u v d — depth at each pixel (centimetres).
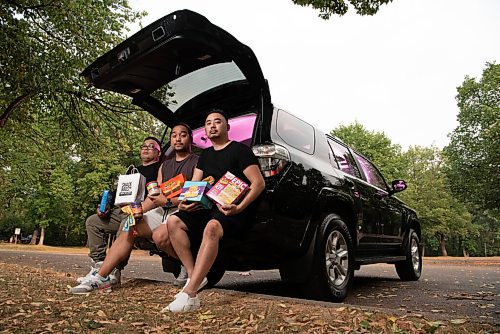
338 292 395
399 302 434
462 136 3334
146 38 337
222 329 247
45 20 1037
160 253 436
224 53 342
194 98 433
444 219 4666
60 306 308
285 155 359
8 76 877
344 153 521
